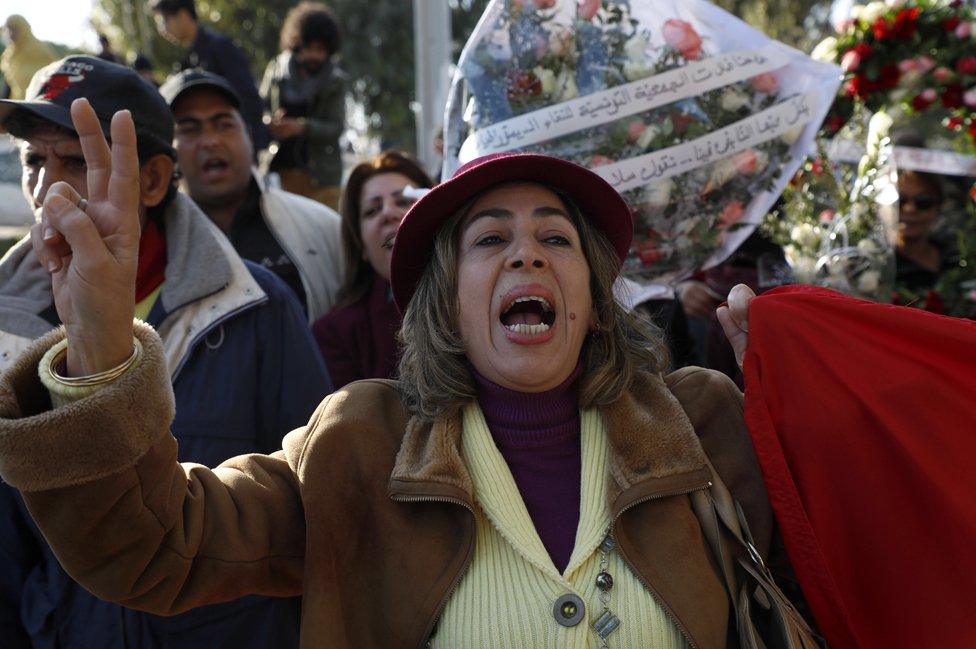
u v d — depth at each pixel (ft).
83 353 5.10
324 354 11.80
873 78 10.98
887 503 6.23
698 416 6.51
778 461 6.20
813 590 6.04
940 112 12.96
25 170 7.74
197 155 12.03
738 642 5.96
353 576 5.97
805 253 10.21
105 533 5.27
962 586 6.06
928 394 6.30
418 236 6.66
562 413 6.41
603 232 6.82
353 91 58.65
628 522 6.06
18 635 7.52
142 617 7.41
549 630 5.69
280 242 12.40
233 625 7.56
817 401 6.38
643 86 9.11
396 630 5.78
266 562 6.00
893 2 11.18
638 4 9.23
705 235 9.46
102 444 5.02
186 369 8.04
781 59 9.27
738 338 6.89
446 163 9.55
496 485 6.07
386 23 58.08
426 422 6.28
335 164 18.83
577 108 9.07
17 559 7.50
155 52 55.36
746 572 6.06
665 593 5.78
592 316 6.60
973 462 6.20
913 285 12.51
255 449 8.16
